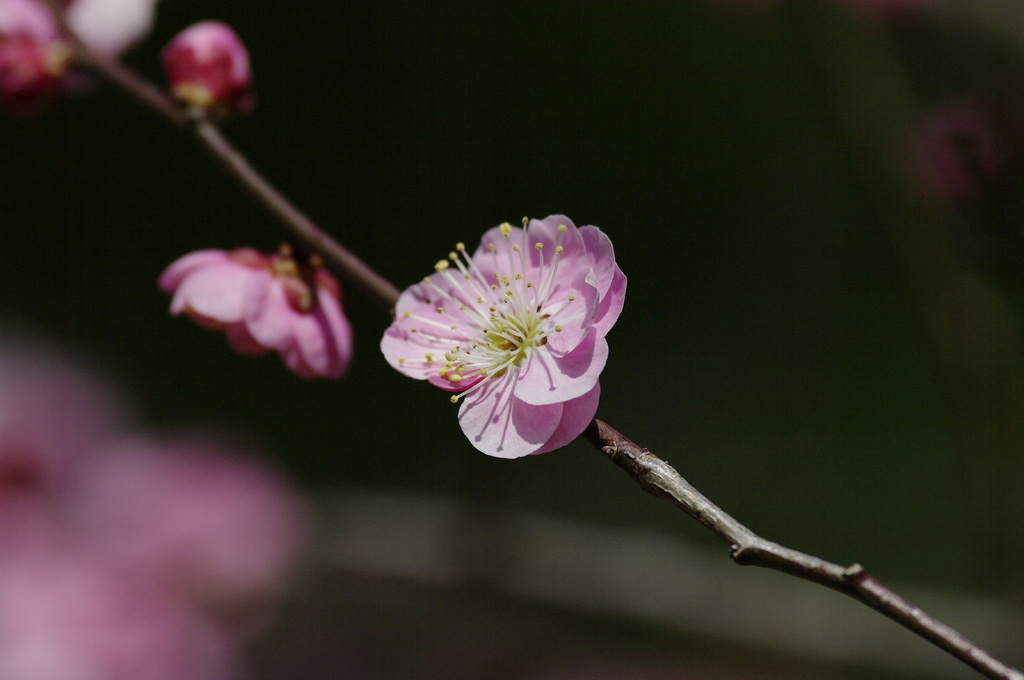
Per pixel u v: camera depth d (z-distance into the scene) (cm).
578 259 37
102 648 43
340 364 39
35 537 44
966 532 53
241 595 45
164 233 61
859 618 45
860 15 46
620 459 36
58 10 40
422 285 37
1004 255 43
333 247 38
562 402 36
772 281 61
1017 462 45
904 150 45
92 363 51
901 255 45
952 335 45
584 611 45
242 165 39
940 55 46
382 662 47
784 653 45
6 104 40
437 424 56
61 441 45
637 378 59
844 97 46
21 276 59
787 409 58
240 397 57
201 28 40
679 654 46
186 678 43
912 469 55
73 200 61
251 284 38
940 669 44
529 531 45
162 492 45
